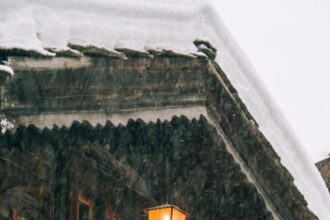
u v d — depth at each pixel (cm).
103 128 864
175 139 932
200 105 899
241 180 971
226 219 1034
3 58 698
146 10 817
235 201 1009
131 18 802
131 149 932
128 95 818
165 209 872
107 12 778
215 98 909
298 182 1024
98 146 898
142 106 838
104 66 779
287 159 1009
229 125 930
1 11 698
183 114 884
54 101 749
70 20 745
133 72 812
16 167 828
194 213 1031
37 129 741
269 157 968
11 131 719
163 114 863
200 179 1000
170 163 984
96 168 909
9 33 691
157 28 830
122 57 782
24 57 707
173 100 867
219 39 913
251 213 1013
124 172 943
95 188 915
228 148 941
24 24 702
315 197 1049
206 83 895
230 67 928
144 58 815
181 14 859
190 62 869
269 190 986
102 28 768
